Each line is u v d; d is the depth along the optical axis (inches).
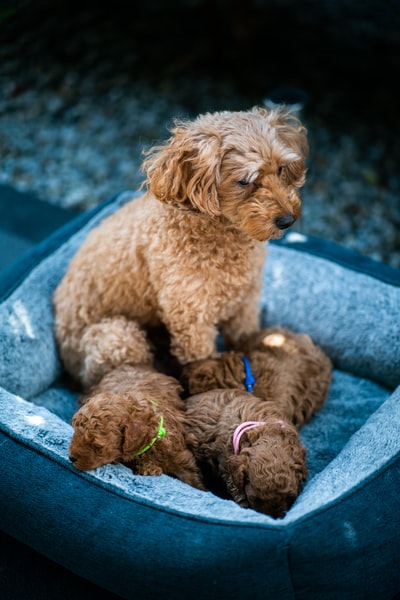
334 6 286.2
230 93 240.5
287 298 137.0
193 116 231.6
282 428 99.7
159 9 279.7
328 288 133.0
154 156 109.4
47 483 90.0
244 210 103.2
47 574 96.5
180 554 79.4
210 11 239.6
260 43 263.0
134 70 252.1
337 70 251.1
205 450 107.3
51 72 251.3
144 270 117.2
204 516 82.7
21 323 123.4
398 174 214.5
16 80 248.7
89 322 124.7
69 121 233.6
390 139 225.6
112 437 90.0
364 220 201.2
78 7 276.8
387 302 126.0
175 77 248.4
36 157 220.4
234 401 109.0
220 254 110.4
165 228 110.8
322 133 226.7
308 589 79.0
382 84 245.8
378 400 122.3
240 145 100.8
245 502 93.8
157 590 80.7
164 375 116.7
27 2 266.2
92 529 84.7
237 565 77.5
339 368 133.6
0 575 96.7
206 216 107.1
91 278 122.4
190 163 103.7
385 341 125.0
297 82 245.6
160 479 94.9
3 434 95.9
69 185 210.7
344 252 136.6
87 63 255.8
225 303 119.3
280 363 119.5
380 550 80.2
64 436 96.3
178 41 263.0
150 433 94.1
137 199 123.6
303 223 199.5
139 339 120.6
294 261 137.6
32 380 123.8
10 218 190.9
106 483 89.4
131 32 268.7
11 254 176.9
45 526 87.5
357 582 79.7
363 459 93.2
